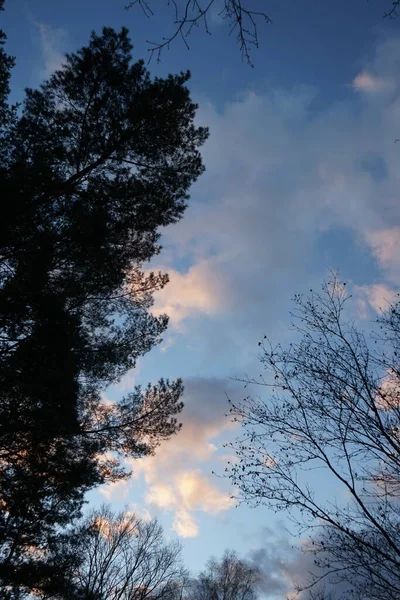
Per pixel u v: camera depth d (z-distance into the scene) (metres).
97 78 10.17
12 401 8.56
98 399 10.38
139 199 9.92
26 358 7.93
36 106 9.62
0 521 9.02
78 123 9.99
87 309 10.79
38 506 9.38
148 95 10.13
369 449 5.77
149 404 10.28
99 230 8.82
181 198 10.73
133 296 11.19
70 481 9.02
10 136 8.59
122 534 21.89
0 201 7.72
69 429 8.77
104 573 20.03
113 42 10.55
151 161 10.73
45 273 8.52
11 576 9.20
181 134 10.84
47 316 8.20
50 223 8.95
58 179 8.96
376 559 5.12
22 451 9.16
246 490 5.82
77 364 8.87
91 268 9.65
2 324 7.97
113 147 10.03
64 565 10.45
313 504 5.57
